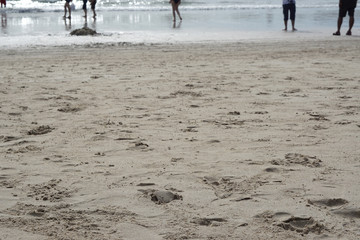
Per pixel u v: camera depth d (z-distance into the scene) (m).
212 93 6.97
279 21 23.91
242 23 22.64
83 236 2.62
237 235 2.62
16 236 2.62
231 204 3.05
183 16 27.36
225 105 6.17
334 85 7.61
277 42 14.76
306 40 15.29
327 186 3.33
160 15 28.25
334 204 3.05
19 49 13.05
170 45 14.00
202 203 3.07
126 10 33.34
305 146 4.35
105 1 43.16
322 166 3.78
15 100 6.59
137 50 12.83
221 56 11.52
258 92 7.02
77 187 3.38
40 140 4.66
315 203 3.06
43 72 9.12
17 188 3.38
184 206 3.03
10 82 8.02
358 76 8.50
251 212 2.92
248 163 3.87
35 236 2.62
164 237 2.60
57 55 11.83
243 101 6.41
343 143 4.43
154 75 8.66
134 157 4.08
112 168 3.80
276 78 8.30
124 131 4.95
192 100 6.50
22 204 3.08
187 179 3.53
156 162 3.94
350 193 3.19
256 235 2.62
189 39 15.65
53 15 28.48
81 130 5.02
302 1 44.31
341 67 9.63
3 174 3.68
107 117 5.58
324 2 42.94
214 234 2.63
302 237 2.59
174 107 6.08
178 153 4.18
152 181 3.49
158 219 2.84
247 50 12.81
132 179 3.54
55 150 4.32
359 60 10.70
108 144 4.49
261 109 5.93
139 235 2.63
